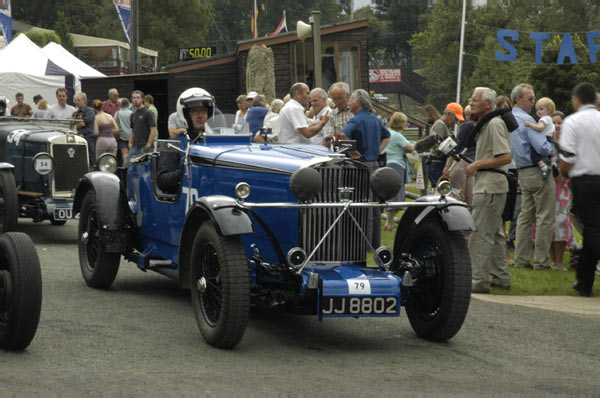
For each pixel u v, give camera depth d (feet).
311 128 29.40
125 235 23.15
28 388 13.58
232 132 21.57
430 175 35.81
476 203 25.62
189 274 18.63
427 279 18.61
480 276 25.98
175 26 216.54
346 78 83.15
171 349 16.97
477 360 17.24
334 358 16.87
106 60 208.13
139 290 23.89
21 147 35.47
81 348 16.71
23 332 15.90
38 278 15.97
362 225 18.34
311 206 17.24
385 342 18.58
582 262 25.95
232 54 82.38
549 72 121.39
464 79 249.14
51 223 40.55
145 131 46.65
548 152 29.91
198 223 18.22
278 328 19.60
